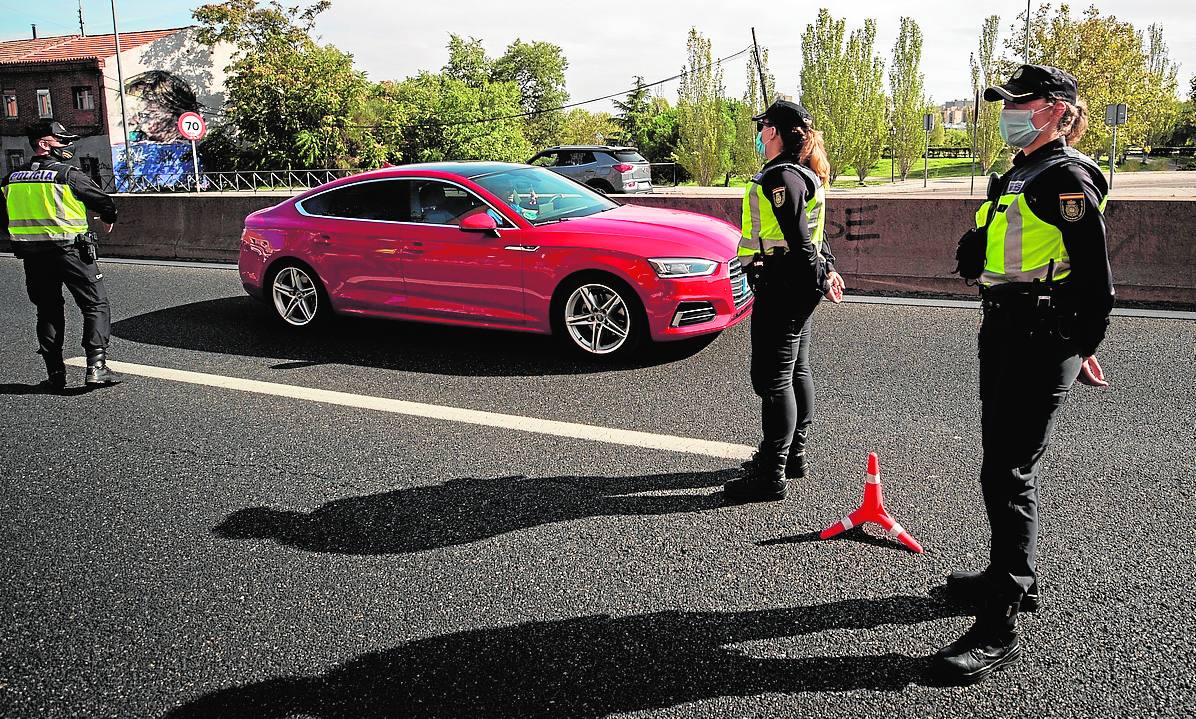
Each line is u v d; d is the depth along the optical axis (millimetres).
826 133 38156
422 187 6918
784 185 3447
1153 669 2617
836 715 2492
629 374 5906
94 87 42875
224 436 4914
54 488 4242
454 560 3443
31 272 5734
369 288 7062
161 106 44844
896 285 8445
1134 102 39344
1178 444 4277
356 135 46250
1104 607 2941
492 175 6926
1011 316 2533
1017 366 2535
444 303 6773
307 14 47000
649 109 60219
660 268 5996
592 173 24906
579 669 2748
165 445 4793
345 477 4277
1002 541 2623
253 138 44688
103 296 5996
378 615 3076
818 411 5000
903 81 40375
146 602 3207
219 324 7836
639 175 25234
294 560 3480
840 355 6152
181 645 2939
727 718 2500
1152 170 40188
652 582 3230
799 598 3090
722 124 41562
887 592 3107
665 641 2871
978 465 4160
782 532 3578
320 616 3082
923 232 8359
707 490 4004
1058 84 2430
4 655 2922
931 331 6738
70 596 3264
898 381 5508
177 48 45062
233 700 2658
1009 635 2631
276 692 2689
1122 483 3867
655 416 5055
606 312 6250
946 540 3453
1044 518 3580
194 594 3250
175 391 5828
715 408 5160
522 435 4801
